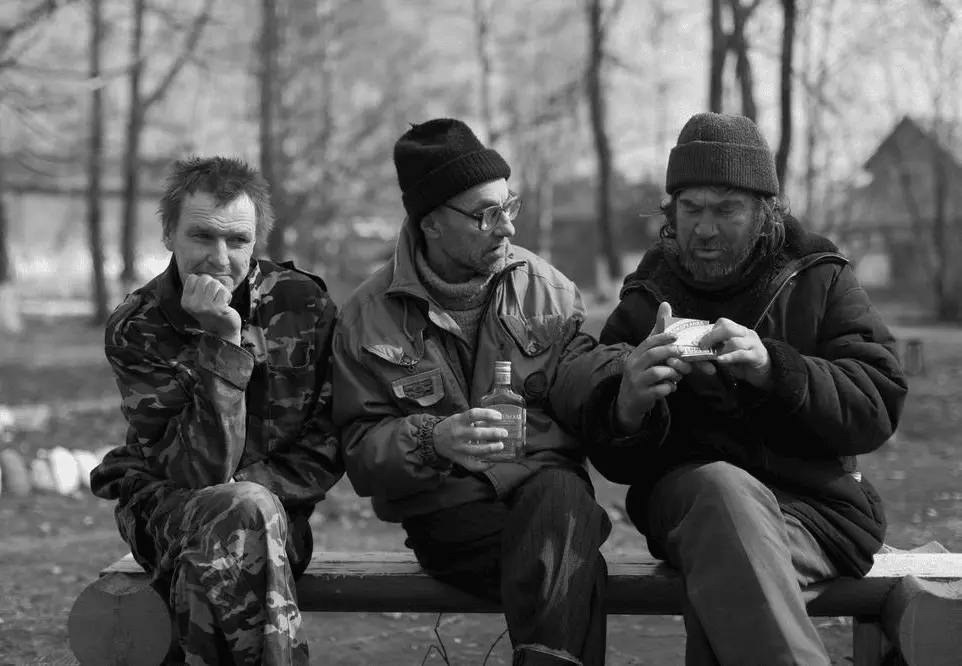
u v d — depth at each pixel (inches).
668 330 122.6
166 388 128.8
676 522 120.9
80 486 347.6
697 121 132.0
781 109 596.4
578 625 117.6
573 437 136.7
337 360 135.5
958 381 667.4
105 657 126.3
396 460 127.2
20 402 587.2
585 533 120.6
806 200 1083.3
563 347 139.2
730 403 128.8
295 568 131.0
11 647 184.4
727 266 131.3
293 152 1087.6
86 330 1182.3
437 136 138.3
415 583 132.5
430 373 134.5
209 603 116.8
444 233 136.8
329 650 187.8
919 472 381.4
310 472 133.0
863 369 126.0
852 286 133.1
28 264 2049.7
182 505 122.2
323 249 1364.4
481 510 130.6
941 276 1273.4
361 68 1250.6
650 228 1571.1
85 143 1198.9
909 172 1407.5
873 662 135.7
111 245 2107.5
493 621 206.8
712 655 115.2
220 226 127.1
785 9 594.2
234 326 123.6
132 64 753.6
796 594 111.4
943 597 122.3
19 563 252.1
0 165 1088.8
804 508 126.1
